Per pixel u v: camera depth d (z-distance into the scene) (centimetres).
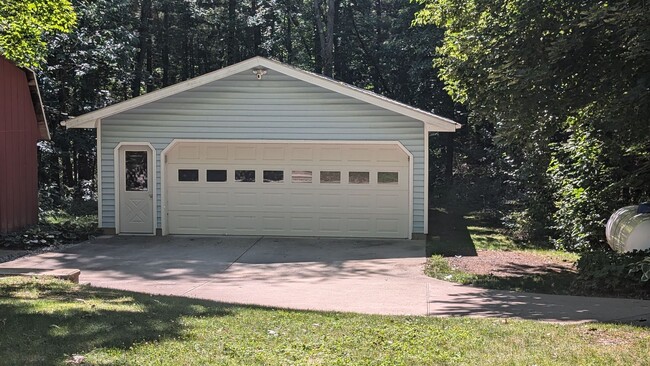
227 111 1688
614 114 1108
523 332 721
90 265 1308
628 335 708
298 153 1698
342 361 591
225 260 1375
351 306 931
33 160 1806
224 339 660
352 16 3741
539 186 1853
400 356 612
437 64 1591
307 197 1697
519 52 1163
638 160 1440
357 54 3775
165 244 1580
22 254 1435
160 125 1702
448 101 3067
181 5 3494
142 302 856
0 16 1384
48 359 559
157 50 3731
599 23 1047
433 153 3362
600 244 1520
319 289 1074
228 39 3800
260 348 630
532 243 1788
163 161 1703
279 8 3719
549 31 1146
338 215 1692
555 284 1105
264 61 1667
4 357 564
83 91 2647
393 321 786
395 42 3166
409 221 1664
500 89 1188
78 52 2367
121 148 1719
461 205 2753
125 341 630
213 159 1712
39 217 1958
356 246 1566
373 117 1652
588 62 1123
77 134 2591
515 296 1005
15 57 1552
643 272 999
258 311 835
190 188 1720
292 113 1673
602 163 1491
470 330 731
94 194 2702
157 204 1711
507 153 2002
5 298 827
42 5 1395
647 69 1069
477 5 1319
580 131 1422
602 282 1033
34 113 1811
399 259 1395
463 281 1144
